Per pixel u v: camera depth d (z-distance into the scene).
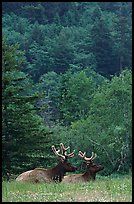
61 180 25.00
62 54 132.50
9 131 37.00
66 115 81.94
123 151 61.19
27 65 133.00
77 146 62.31
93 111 64.94
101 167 26.84
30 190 18.97
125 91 63.31
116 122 63.12
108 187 19.30
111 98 64.06
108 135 62.22
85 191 18.33
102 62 133.25
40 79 114.19
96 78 117.69
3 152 36.62
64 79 89.44
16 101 37.28
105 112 63.75
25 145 37.00
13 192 18.55
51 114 86.50
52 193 18.06
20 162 37.41
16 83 38.28
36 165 38.22
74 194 17.67
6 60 37.44
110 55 133.62
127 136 61.78
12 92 36.81
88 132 62.50
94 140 62.25
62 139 61.94
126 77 65.38
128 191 18.11
